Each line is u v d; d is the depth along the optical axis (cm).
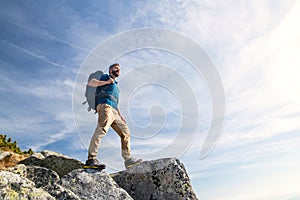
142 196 300
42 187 226
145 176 309
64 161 348
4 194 193
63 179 263
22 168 259
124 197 256
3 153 398
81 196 248
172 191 291
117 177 323
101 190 259
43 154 375
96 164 289
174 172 300
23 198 196
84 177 270
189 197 286
